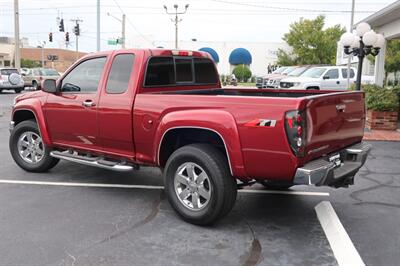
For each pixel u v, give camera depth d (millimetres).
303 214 5285
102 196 5871
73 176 6859
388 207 5570
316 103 4277
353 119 5125
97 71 5875
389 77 33844
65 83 6273
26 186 6285
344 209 5488
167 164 4965
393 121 12227
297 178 4188
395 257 4109
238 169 4441
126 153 5566
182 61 6086
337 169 4801
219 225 4879
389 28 15055
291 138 4098
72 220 4945
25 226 4738
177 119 4797
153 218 5059
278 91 6383
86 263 3898
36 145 6926
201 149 4695
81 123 5969
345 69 20828
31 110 6664
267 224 4938
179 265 3893
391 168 7730
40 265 3855
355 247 4324
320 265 3930
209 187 4629
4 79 27953
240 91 6609
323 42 50188
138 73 5395
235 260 4008
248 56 50031
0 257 3996
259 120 4258
